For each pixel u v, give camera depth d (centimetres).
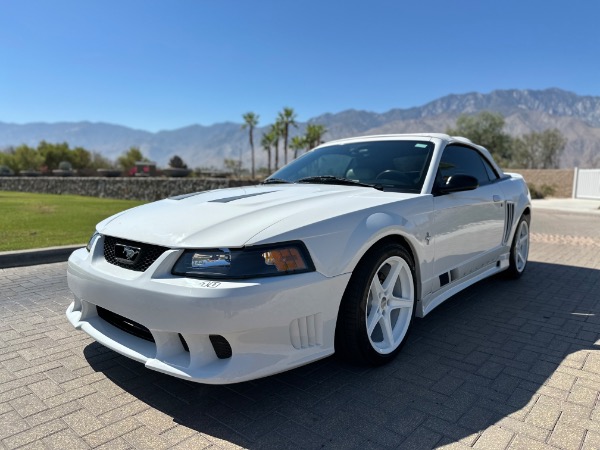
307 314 241
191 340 225
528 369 292
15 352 321
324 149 439
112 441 216
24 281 518
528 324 379
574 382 274
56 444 214
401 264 304
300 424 230
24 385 272
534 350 324
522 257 539
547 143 7475
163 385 272
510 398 255
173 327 225
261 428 227
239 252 226
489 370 291
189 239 237
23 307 422
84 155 7162
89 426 229
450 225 355
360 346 274
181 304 220
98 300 260
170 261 234
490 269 459
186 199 315
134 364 301
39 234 805
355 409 244
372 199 301
